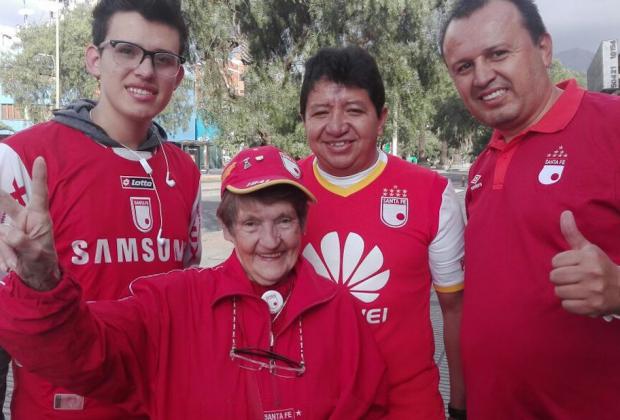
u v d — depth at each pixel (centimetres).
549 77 228
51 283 154
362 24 973
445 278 246
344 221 238
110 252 229
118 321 178
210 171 4128
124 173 238
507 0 219
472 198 250
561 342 202
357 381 196
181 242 257
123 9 231
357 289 232
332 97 227
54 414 214
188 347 187
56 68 2467
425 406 233
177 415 182
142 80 233
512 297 212
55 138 229
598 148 203
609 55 1430
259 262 194
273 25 1011
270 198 191
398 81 1013
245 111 1007
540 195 209
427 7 979
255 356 186
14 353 159
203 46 977
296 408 183
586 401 202
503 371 215
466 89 228
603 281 165
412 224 236
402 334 233
